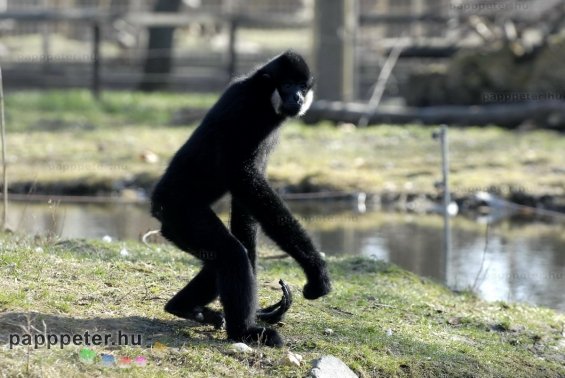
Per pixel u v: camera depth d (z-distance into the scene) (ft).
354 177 136.36
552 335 72.28
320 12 190.80
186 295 60.34
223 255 57.36
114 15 217.97
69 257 73.77
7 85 253.24
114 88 261.44
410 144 163.22
